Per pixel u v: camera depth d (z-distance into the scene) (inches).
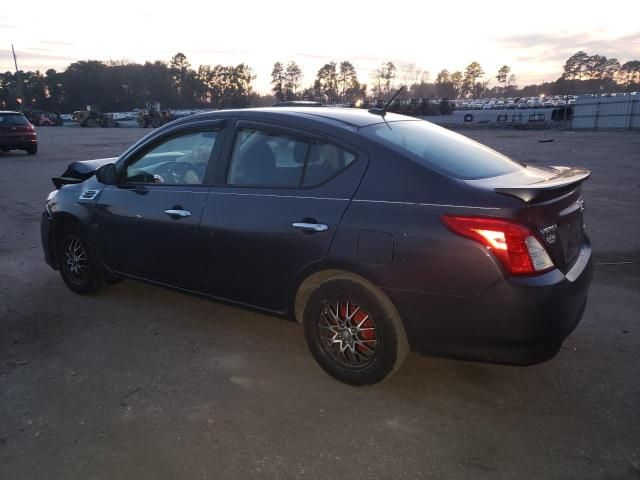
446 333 112.7
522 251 104.3
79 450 105.9
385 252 114.0
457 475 98.0
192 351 147.3
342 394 125.2
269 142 137.8
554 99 4717.0
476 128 1462.8
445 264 108.4
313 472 99.3
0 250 250.5
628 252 239.8
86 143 954.1
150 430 112.1
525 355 108.2
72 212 178.5
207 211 143.3
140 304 181.0
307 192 127.6
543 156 653.3
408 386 128.2
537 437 108.9
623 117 1263.5
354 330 124.6
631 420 114.3
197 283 151.9
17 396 125.3
